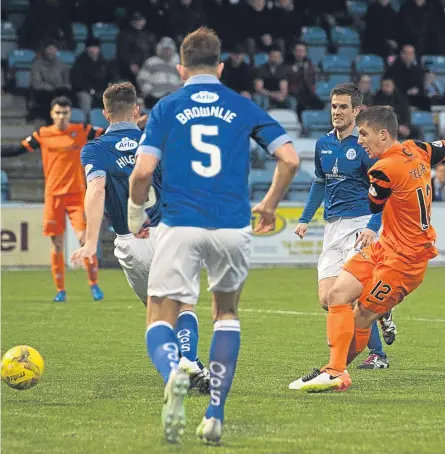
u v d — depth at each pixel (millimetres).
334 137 17219
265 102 47469
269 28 50719
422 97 49719
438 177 43031
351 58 55625
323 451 10688
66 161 28281
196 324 14312
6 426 12047
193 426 12047
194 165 11219
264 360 17938
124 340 20609
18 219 39781
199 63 11570
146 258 15273
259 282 34750
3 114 48656
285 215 41406
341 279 14484
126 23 47844
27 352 14203
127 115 15461
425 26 53688
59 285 28641
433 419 12492
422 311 26562
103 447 10891
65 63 48312
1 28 51344
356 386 15156
